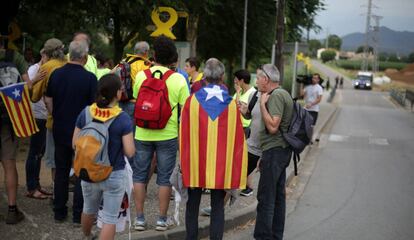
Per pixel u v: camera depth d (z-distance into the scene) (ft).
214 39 85.15
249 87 24.08
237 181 16.98
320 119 78.33
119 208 15.61
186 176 16.87
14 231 18.20
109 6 44.04
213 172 16.79
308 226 23.45
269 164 18.72
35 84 19.69
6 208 20.27
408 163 42.01
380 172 37.37
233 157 16.97
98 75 26.40
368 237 21.98
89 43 21.47
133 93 19.94
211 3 53.42
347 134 62.49
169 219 21.11
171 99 19.08
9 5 35.55
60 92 18.70
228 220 22.16
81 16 51.83
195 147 16.88
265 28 84.99
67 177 19.31
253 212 23.93
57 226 19.03
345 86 271.90
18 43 46.96
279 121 18.29
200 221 21.33
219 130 16.88
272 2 80.43
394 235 22.36
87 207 15.88
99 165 14.97
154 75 19.12
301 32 91.76
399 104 155.33
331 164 40.40
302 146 18.70
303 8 85.20
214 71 17.33
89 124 15.17
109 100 15.31
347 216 25.29
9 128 18.25
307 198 28.96
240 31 83.97
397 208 27.09
